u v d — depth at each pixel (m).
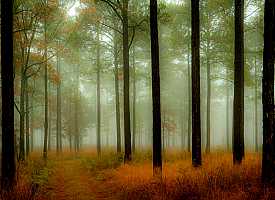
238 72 12.98
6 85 9.36
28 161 18.27
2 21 9.36
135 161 15.97
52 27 20.84
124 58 16.45
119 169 13.61
